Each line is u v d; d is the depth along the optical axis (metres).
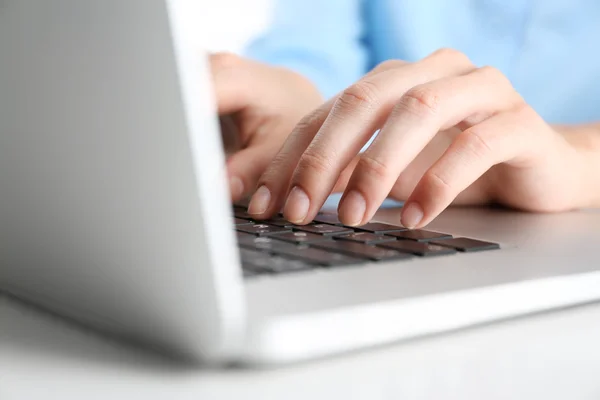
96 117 0.25
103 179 0.25
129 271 0.25
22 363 0.25
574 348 0.28
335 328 0.25
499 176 0.71
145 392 0.22
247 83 0.84
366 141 0.56
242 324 0.23
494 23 1.57
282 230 0.47
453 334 0.29
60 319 0.31
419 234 0.47
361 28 1.50
